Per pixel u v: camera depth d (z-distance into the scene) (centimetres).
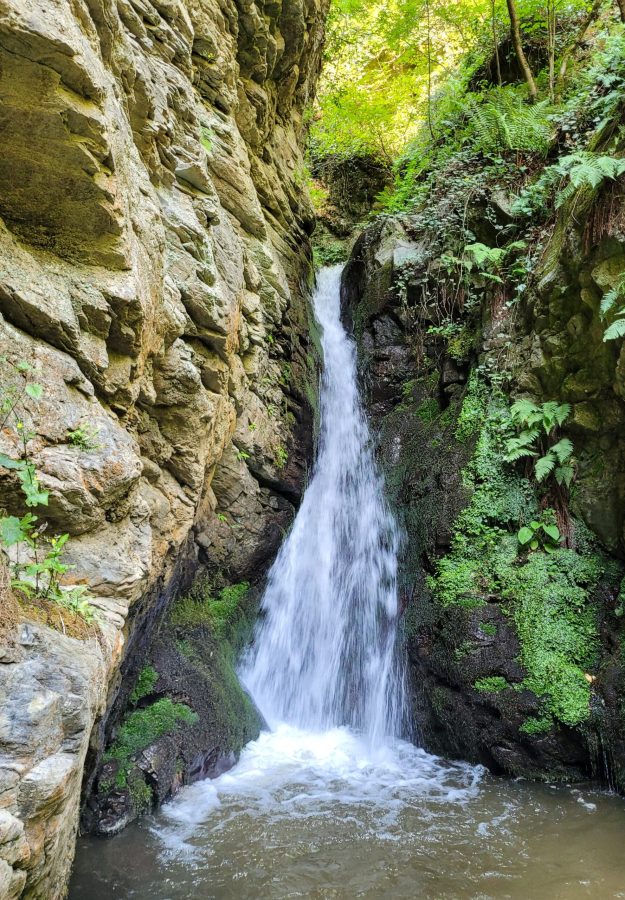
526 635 606
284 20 793
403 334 945
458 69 1159
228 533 647
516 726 578
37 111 310
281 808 502
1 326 309
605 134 688
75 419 340
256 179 796
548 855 437
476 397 762
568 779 562
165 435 476
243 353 641
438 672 645
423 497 759
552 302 683
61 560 329
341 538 863
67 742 245
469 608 639
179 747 517
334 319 1077
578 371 660
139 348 396
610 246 606
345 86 1396
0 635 236
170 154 504
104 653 303
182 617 600
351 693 750
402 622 712
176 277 479
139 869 409
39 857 230
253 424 667
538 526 652
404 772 588
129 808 461
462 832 468
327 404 942
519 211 784
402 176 1280
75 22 321
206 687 570
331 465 916
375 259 991
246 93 751
